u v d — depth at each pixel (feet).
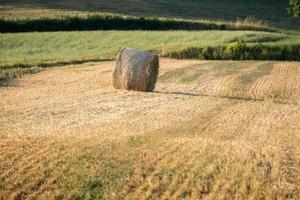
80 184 33.50
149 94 71.92
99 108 60.59
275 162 39.14
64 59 110.22
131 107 61.46
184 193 32.86
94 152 39.55
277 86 82.89
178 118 55.36
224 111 60.08
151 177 35.04
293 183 35.24
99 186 33.45
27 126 50.06
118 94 71.51
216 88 79.71
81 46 131.34
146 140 43.70
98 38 141.28
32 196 32.09
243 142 45.14
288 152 42.65
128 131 48.08
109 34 146.82
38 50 124.36
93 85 80.12
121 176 34.99
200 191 33.14
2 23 151.23
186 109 60.70
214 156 39.70
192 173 35.83
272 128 51.96
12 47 126.62
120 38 142.20
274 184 34.68
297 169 38.17
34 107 60.75
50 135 45.50
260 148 43.21
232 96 73.41
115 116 55.93
